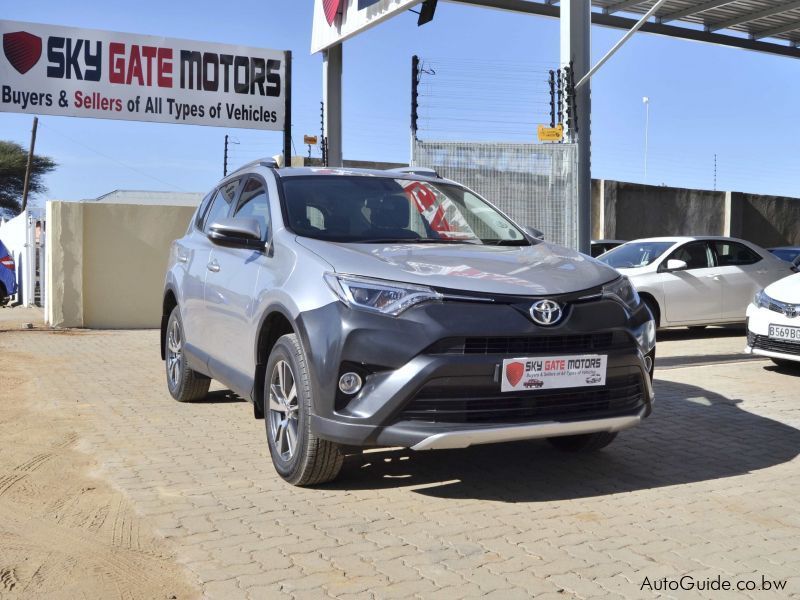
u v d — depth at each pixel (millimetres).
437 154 9070
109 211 13359
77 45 11375
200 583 3217
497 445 5379
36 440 5609
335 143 12312
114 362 9523
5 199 59031
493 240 5324
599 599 3061
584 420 4121
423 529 3818
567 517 3982
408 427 3893
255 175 5836
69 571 3361
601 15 16234
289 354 4355
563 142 9008
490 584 3189
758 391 7340
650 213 22500
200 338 6090
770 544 3625
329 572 3312
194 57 11906
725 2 15336
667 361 9328
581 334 4113
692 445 5398
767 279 11578
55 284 13258
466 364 3896
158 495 4355
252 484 4555
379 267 4191
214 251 5957
